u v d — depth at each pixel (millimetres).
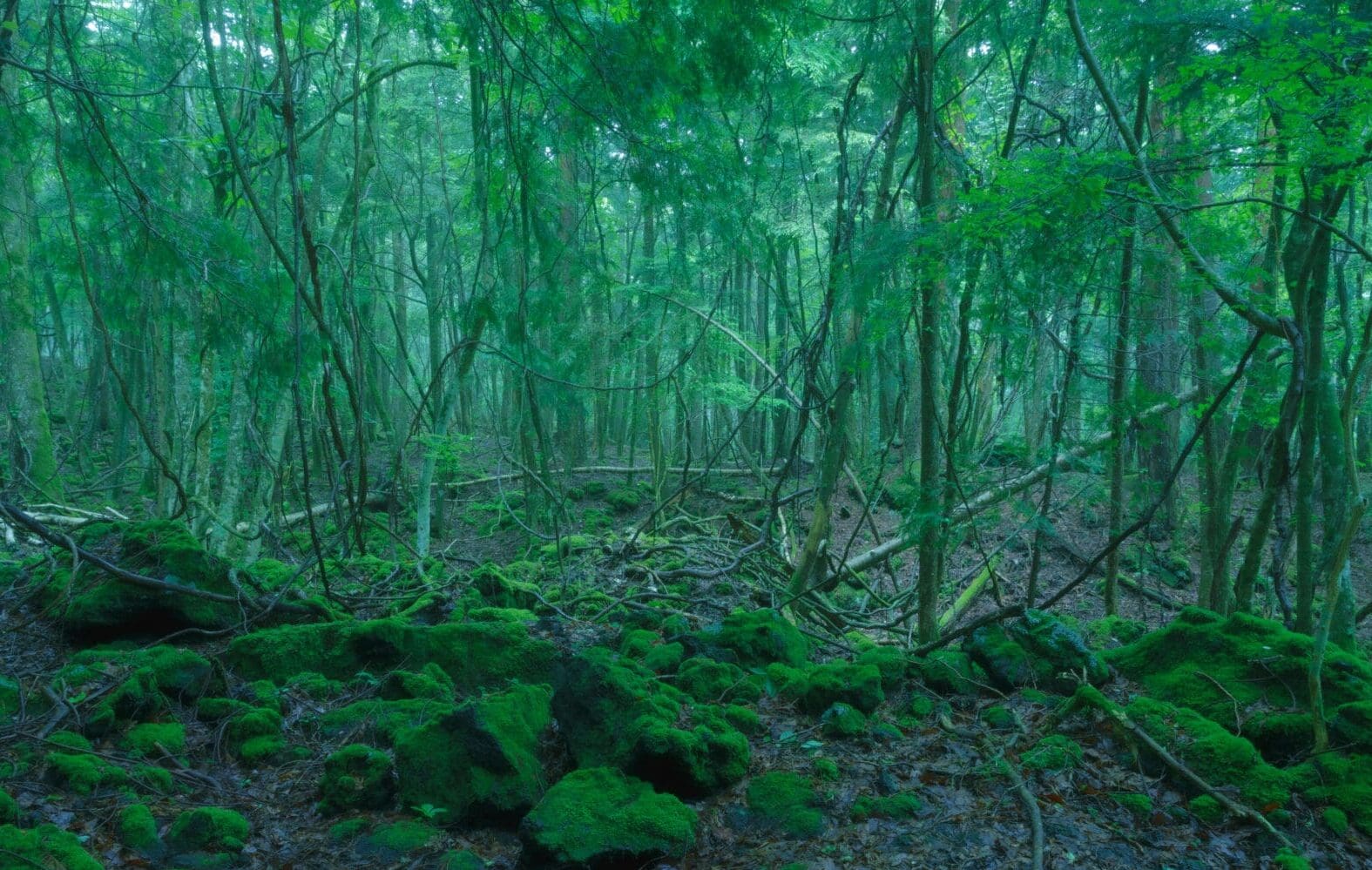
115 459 15062
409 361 9734
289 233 11133
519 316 5988
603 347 11609
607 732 4332
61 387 21906
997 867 3480
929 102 5797
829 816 3949
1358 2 4781
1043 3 5859
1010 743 4449
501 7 4953
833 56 8609
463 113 15312
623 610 7980
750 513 14133
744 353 13289
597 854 3570
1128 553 11602
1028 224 4930
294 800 4301
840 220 6945
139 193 5055
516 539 13789
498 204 5988
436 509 14898
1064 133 6191
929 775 4219
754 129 8789
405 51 13703
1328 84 4477
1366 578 10961
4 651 5539
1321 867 3494
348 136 14008
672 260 9367
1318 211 5504
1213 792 3904
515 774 4082
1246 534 10875
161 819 3971
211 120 10680
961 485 6852
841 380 7484
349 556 9211
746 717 4812
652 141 5289
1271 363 6629
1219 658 4875
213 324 6055
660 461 14000
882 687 5184
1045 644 5246
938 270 5234
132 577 5742
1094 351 7949
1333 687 4473
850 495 13773
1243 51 4926
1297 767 4059
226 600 6020
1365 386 6695
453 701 5258
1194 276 5434
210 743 4738
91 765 4172
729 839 3859
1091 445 6879
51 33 4918
